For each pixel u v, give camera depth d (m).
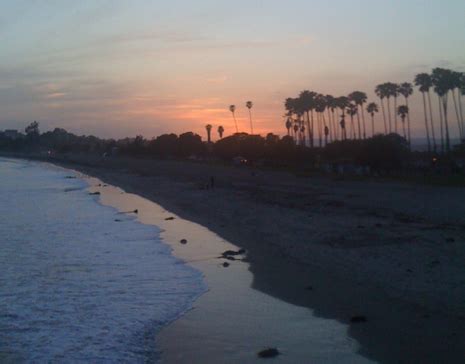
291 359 9.53
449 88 73.25
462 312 11.37
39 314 12.51
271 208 31.47
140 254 19.94
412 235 20.22
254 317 12.05
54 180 73.69
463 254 16.56
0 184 66.06
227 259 18.50
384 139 56.81
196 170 75.12
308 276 15.38
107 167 102.38
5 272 17.00
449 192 35.84
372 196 35.09
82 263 18.38
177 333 11.16
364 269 15.45
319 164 68.50
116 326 11.64
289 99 95.06
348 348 9.86
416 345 9.77
